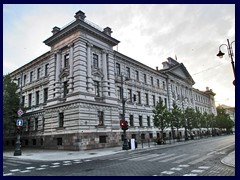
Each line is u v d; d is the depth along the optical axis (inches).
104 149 1074.1
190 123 1931.6
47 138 1237.7
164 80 1964.8
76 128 1063.6
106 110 1226.0
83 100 1093.8
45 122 1275.8
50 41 1314.0
